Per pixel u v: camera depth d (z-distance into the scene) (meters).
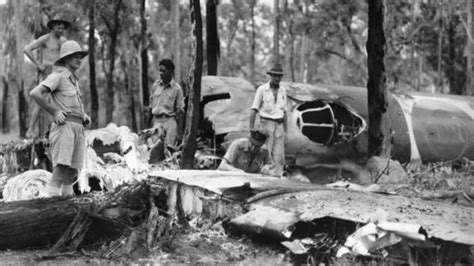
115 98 46.94
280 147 10.41
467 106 14.95
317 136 12.36
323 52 30.64
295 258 5.60
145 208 6.44
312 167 12.03
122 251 5.92
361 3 28.19
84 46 33.03
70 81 7.28
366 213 5.67
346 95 12.95
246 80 12.70
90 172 8.73
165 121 11.23
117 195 6.45
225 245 6.14
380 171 10.98
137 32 30.81
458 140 14.12
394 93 14.39
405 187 9.35
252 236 6.25
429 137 13.84
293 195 6.53
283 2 31.84
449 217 5.60
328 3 28.27
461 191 9.41
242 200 6.65
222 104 11.99
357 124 12.68
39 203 6.31
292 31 31.97
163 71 11.23
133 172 9.28
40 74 10.55
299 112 12.24
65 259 5.84
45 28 20.02
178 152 10.71
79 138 7.34
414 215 5.66
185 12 38.34
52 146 7.21
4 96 42.34
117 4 24.34
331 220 5.89
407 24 30.19
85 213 6.25
